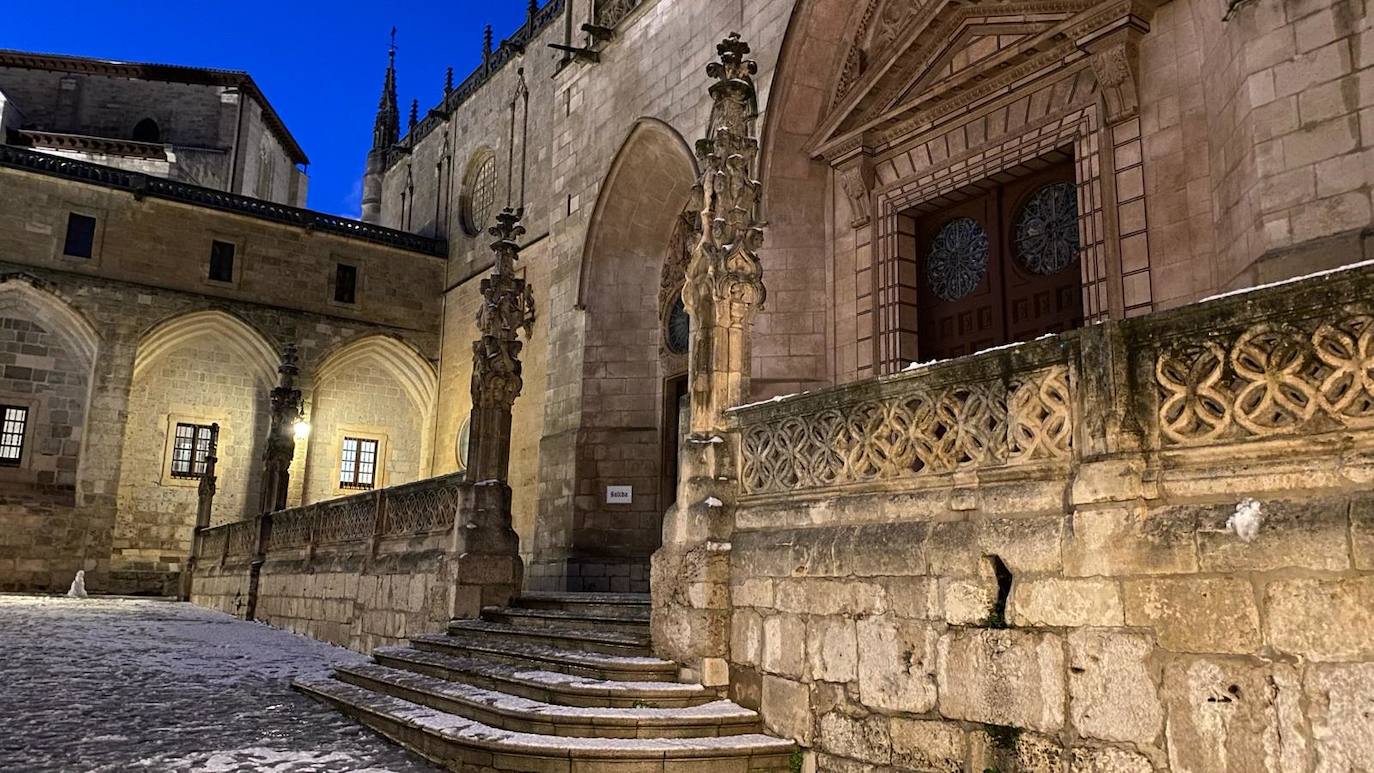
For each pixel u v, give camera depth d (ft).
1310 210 27.71
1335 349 14.76
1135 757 16.28
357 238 108.99
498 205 101.14
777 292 50.49
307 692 35.96
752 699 25.73
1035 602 18.31
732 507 27.91
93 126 132.77
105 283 95.81
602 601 38.65
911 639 20.93
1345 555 14.16
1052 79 40.34
